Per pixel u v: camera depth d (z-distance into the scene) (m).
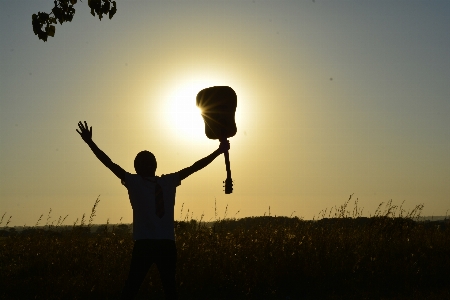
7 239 12.26
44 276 9.59
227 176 5.87
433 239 12.04
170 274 5.73
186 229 11.69
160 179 5.88
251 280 9.12
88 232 11.71
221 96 5.93
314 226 12.14
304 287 8.96
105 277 9.08
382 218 12.84
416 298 7.78
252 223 12.16
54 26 8.91
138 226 5.73
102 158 5.81
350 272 9.74
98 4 8.85
